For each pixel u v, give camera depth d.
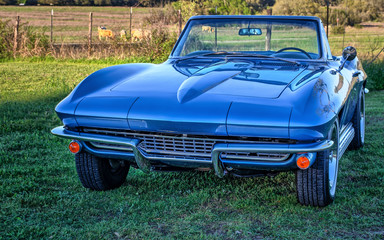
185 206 3.52
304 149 2.91
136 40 16.73
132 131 3.28
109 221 3.22
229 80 3.45
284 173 4.36
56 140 5.52
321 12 34.97
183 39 4.62
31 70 12.95
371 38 22.66
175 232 3.05
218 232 3.05
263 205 3.55
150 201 3.65
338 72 3.90
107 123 3.27
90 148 3.48
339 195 3.72
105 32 22.67
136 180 4.17
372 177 4.21
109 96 3.38
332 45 18.80
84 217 3.30
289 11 35.06
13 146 5.13
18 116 6.64
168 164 3.34
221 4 34.56
